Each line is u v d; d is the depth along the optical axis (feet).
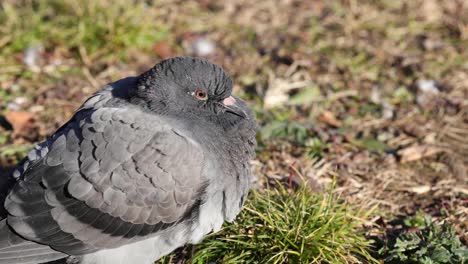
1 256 15.87
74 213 16.03
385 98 27.45
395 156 23.70
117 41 29.01
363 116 26.25
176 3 33.81
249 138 18.26
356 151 23.97
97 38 29.04
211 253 18.62
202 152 16.81
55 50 28.84
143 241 16.83
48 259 16.25
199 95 17.67
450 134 25.12
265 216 18.69
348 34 32.07
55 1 30.09
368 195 21.61
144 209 16.29
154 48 29.78
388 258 18.43
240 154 17.89
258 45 30.96
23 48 28.63
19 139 23.70
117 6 29.71
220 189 17.07
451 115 26.32
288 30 32.40
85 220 16.08
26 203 16.08
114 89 18.02
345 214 19.12
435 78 28.73
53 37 29.04
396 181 22.39
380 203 21.26
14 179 16.80
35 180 16.21
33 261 16.10
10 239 16.02
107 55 28.84
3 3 30.48
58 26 29.45
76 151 16.14
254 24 32.81
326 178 22.24
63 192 16.01
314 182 21.15
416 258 18.12
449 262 17.95
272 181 21.62
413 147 23.67
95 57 28.84
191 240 17.40
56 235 16.08
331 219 18.42
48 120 24.73
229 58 29.86
